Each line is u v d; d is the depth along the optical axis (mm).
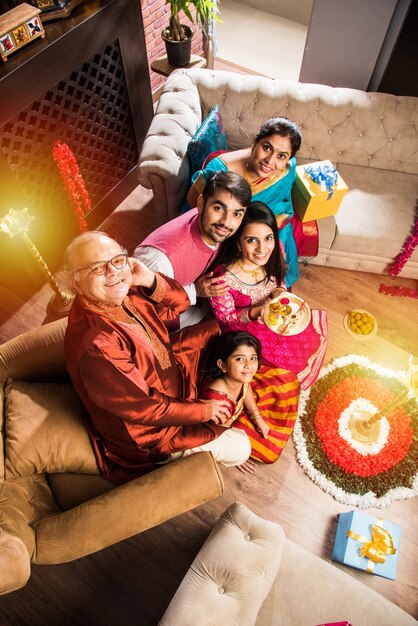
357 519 2340
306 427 2770
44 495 2004
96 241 1633
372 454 2695
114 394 1746
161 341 2129
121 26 2877
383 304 3293
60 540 1739
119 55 3020
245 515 1984
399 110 3029
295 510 2580
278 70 4805
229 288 2549
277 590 1920
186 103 2998
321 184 2840
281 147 2416
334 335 3154
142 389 1828
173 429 2082
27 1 2471
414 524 2543
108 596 2344
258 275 2562
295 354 2711
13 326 3115
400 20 3031
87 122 3074
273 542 1904
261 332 2631
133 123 3477
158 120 2912
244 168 2641
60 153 2678
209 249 2334
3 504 1759
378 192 3164
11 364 2141
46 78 2518
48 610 2299
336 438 2736
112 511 1781
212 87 3072
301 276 3408
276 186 2727
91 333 1690
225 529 1941
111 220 3668
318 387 2900
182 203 2979
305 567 1981
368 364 3004
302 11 5238
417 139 3086
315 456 2689
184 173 2842
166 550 2473
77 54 2645
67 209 3236
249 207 2320
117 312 1804
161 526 2537
